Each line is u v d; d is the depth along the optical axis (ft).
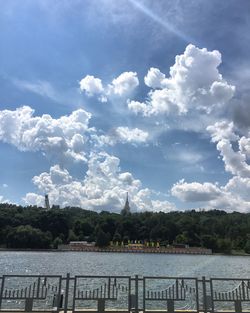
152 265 519.19
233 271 427.33
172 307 56.13
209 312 56.29
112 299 55.67
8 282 69.05
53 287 56.39
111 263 536.42
